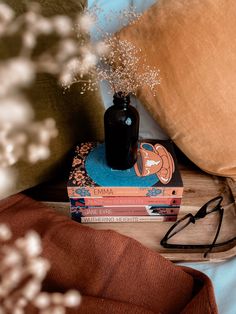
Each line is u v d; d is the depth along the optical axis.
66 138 0.53
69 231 0.44
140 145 0.55
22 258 0.24
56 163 0.54
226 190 0.59
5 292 0.22
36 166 0.51
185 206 0.56
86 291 0.39
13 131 0.29
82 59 0.43
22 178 0.51
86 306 0.36
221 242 0.51
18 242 0.24
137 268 0.41
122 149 0.47
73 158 0.53
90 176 0.49
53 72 0.43
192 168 0.63
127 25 0.51
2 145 0.28
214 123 0.52
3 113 0.25
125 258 0.42
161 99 0.52
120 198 0.50
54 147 0.52
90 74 0.46
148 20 0.50
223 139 0.54
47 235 0.44
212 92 0.50
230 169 0.57
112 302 0.37
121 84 0.43
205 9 0.48
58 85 0.48
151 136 0.65
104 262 0.41
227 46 0.48
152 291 0.40
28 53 0.40
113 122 0.44
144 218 0.53
